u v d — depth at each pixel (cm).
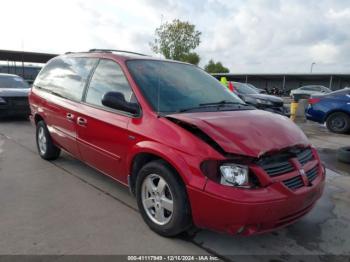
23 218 344
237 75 4716
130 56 401
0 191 415
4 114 916
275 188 263
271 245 312
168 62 425
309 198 289
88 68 434
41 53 2673
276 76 4762
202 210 268
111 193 415
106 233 319
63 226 330
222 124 295
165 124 304
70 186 436
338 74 4162
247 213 251
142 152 315
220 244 308
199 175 268
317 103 1034
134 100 344
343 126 984
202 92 391
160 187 307
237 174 260
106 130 366
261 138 285
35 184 441
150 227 325
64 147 480
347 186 488
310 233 338
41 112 521
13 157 566
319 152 715
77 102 429
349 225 357
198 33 3538
